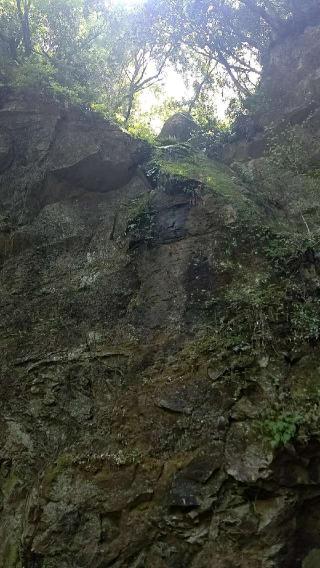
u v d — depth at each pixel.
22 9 9.89
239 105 10.39
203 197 6.81
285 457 4.72
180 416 5.31
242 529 4.61
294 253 6.01
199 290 6.18
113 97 10.80
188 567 4.61
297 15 9.90
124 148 8.18
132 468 5.18
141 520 4.89
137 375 5.89
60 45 9.90
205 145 9.76
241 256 6.26
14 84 8.49
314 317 5.46
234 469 4.79
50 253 7.59
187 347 5.80
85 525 5.04
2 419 6.42
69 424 5.97
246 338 5.52
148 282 6.61
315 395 4.95
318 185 7.42
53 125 8.28
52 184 8.11
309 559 4.61
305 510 4.75
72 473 5.39
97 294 6.87
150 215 7.06
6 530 5.69
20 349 6.82
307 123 8.61
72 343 6.57
